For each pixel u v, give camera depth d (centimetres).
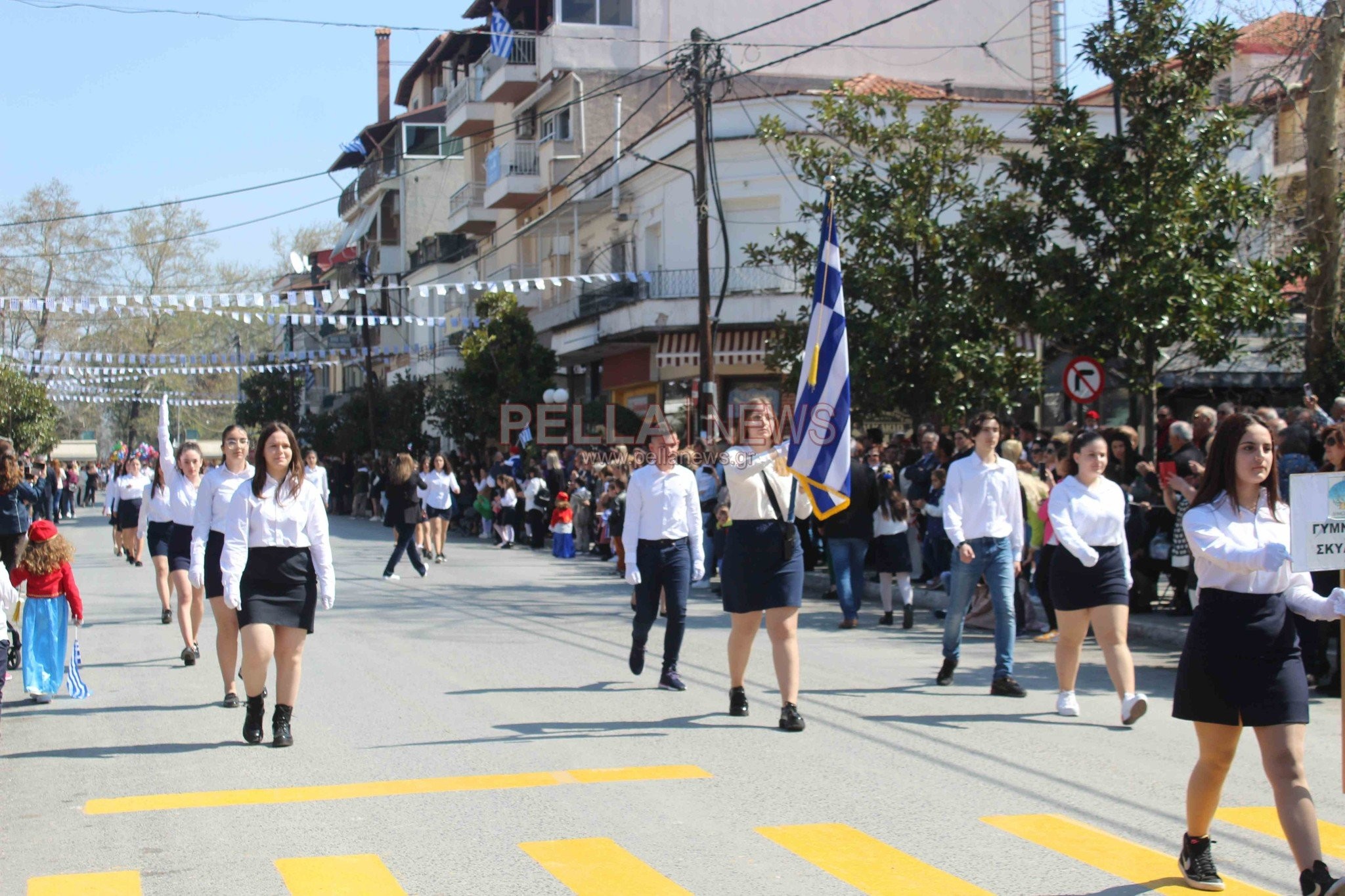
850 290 1830
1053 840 566
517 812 606
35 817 601
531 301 4044
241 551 736
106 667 1068
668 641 943
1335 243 1546
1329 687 937
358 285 5594
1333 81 1520
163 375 4347
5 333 4950
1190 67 1541
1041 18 3750
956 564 952
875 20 3672
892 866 525
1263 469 488
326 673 1015
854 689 948
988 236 1675
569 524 2367
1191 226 1513
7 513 1076
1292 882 511
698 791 646
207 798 632
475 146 4556
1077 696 928
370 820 592
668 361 2956
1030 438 1602
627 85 3325
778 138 1942
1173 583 1298
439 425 3600
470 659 1091
